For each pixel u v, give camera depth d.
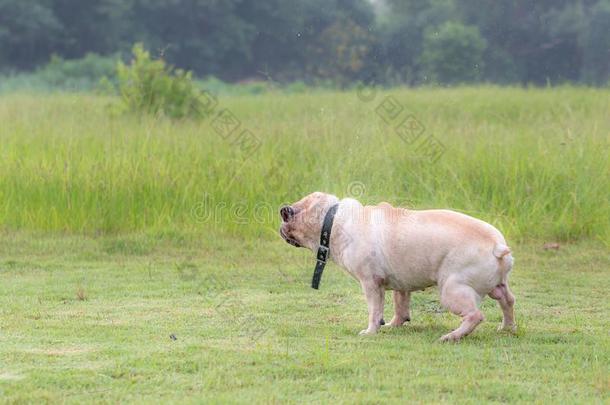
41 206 14.39
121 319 9.09
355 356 7.62
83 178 14.64
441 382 6.91
